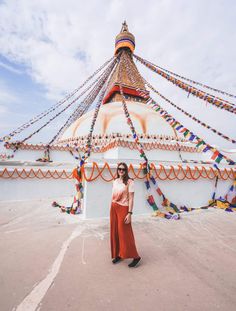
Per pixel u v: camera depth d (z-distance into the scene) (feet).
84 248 10.76
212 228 14.53
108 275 8.13
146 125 37.55
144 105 48.42
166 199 19.33
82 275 8.11
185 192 21.11
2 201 23.58
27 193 25.13
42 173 26.21
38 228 14.10
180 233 13.41
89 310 6.12
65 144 40.57
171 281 7.76
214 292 7.09
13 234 12.87
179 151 35.68
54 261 9.25
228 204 21.35
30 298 6.64
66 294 6.88
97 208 16.80
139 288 7.27
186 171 21.34
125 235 9.00
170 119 25.89
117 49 55.47
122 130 35.70
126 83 52.06
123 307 6.26
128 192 9.52
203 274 8.33
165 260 9.55
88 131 37.96
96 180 17.02
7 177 24.18
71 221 15.81
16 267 8.66
